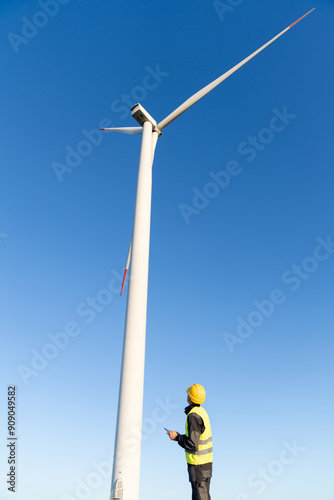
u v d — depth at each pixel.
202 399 6.31
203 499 5.53
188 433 5.88
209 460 5.86
